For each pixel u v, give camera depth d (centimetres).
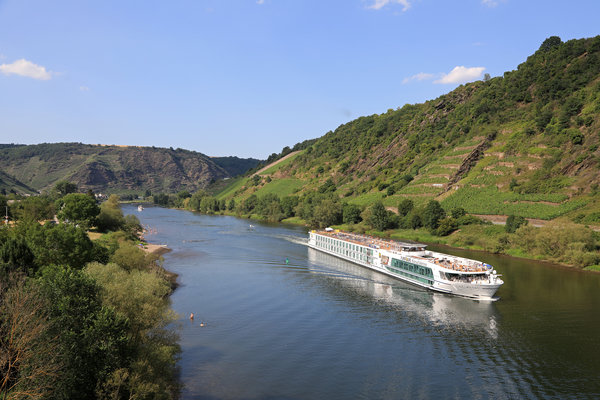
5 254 6625
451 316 7556
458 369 5550
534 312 7731
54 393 3566
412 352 6072
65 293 4316
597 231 12594
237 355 5888
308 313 7712
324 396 4847
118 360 4141
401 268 10206
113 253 9381
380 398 4831
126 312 4891
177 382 5069
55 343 3762
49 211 18325
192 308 7900
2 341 3562
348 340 6488
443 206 18512
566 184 16025
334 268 11519
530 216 15112
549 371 5491
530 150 19162
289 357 5859
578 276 10388
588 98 19612
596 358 5850
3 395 3269
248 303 8250
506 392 4978
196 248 14562
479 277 8875
